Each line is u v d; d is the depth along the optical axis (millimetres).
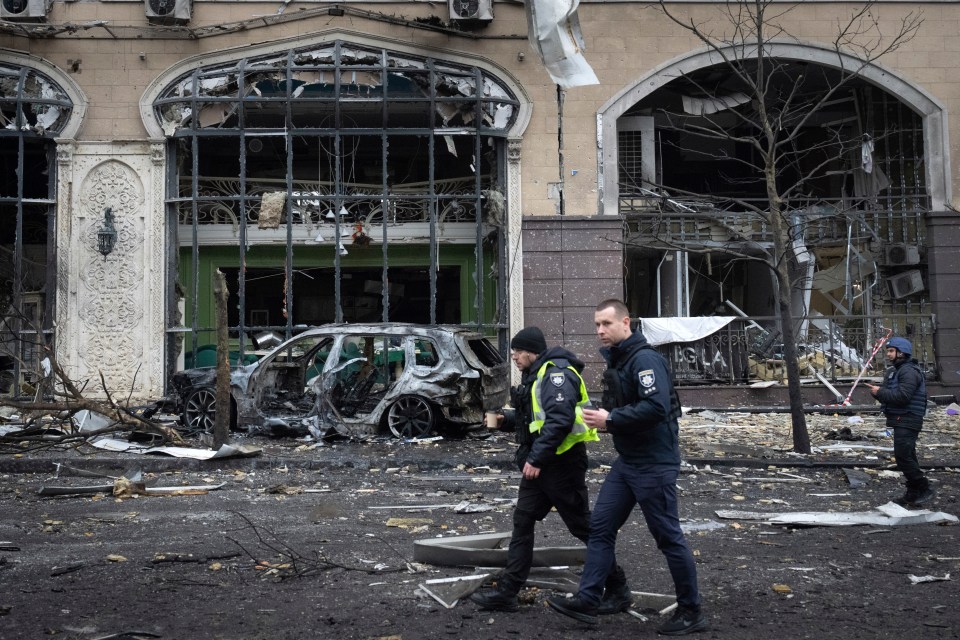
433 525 7328
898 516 7574
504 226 17297
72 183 16609
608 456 10883
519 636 4531
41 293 16906
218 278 10922
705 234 19062
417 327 12406
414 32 17203
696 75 19375
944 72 17812
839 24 17547
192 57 16797
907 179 19219
